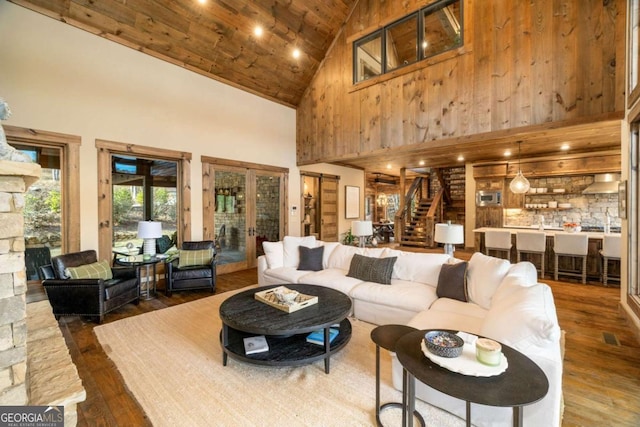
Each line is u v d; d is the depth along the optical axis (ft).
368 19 18.26
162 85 15.67
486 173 24.04
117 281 12.01
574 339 9.36
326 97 20.70
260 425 5.67
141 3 13.26
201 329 10.05
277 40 17.88
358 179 29.58
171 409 6.13
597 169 19.42
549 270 18.08
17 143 11.81
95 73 13.41
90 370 7.58
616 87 10.95
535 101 12.55
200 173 17.42
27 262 12.32
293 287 10.37
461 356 4.68
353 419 5.82
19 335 4.29
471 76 14.15
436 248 27.61
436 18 15.62
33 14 11.79
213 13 15.01
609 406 6.19
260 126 20.58
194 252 15.05
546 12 12.28
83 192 13.10
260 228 20.97
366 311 10.30
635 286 10.47
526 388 3.96
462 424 5.61
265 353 7.33
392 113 17.03
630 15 10.18
